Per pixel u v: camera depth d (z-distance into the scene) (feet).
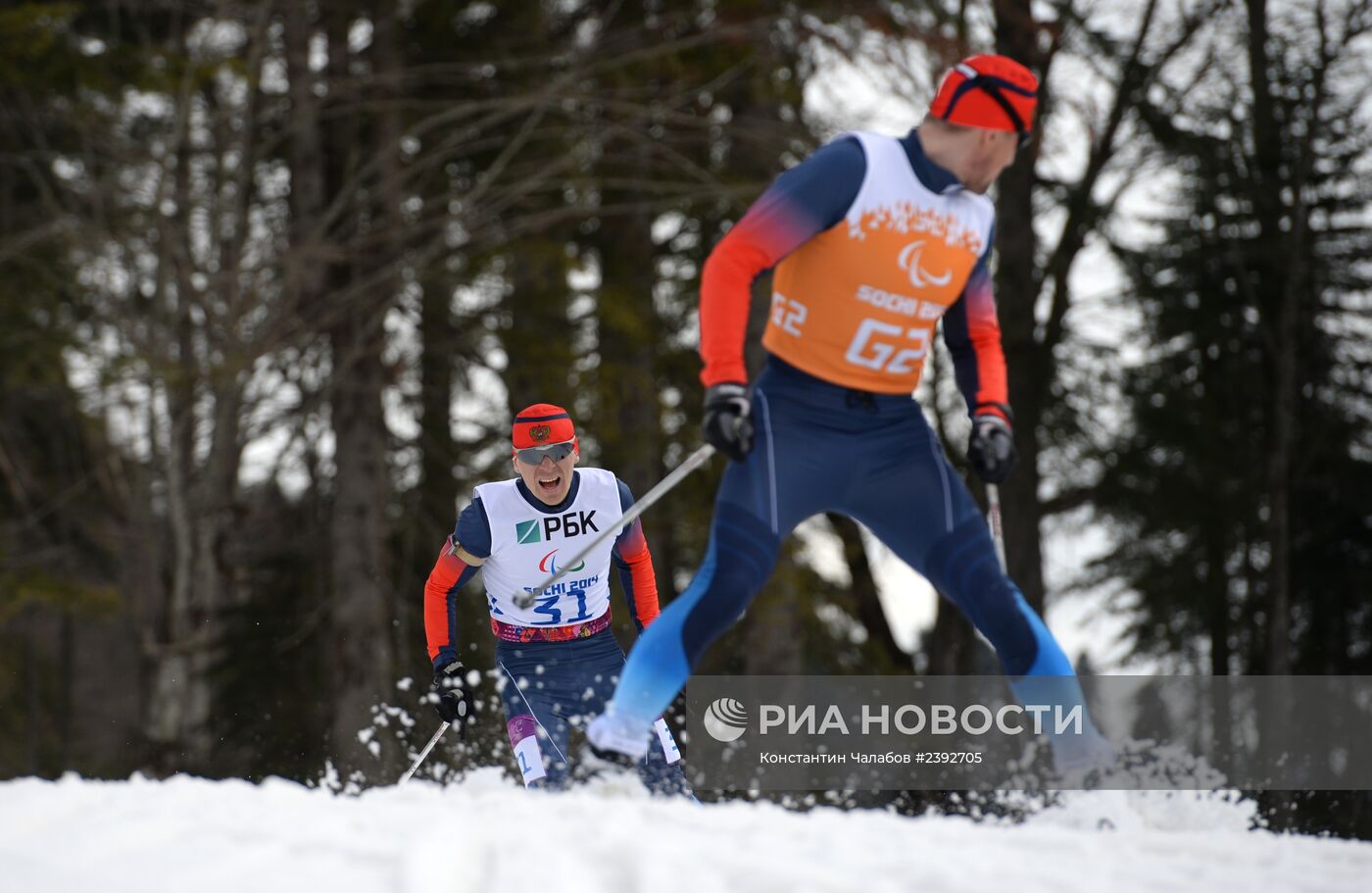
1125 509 118.83
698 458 20.75
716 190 82.48
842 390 20.18
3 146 90.53
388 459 89.20
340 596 81.25
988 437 21.29
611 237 90.94
